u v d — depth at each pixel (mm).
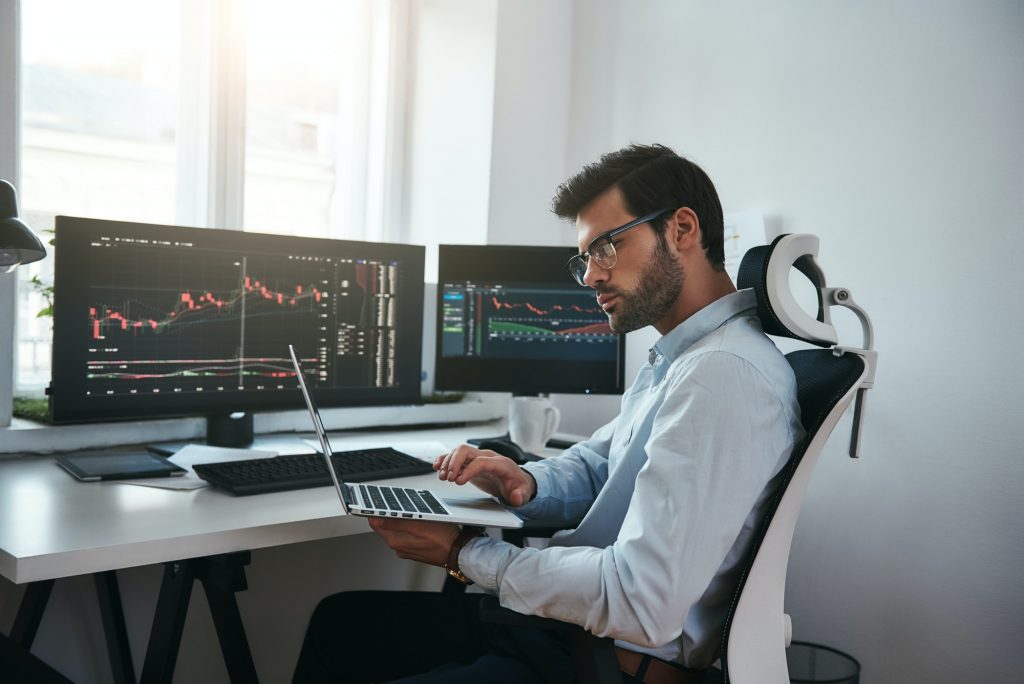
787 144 1853
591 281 1115
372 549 2070
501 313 1894
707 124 2031
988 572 1521
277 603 1921
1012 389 1488
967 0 1546
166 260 1507
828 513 1768
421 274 1822
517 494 1227
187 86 2041
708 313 1074
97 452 1606
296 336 1675
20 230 1110
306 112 2330
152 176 2025
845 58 1743
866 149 1706
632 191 1070
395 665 1229
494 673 1053
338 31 2373
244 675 1335
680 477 920
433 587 2186
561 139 2391
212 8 2016
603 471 1346
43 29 1864
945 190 1579
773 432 945
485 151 2230
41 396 1792
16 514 1144
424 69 2398
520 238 2314
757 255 1071
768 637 969
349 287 1734
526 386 1898
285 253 1648
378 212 2424
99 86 1942
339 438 1886
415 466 1505
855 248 1724
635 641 920
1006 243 1495
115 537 1048
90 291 1427
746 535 997
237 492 1296
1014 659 1489
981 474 1528
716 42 2010
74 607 1614
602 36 2305
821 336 984
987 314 1521
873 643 1688
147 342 1493
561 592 948
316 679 1203
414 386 1833
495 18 2205
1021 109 1476
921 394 1613
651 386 1176
